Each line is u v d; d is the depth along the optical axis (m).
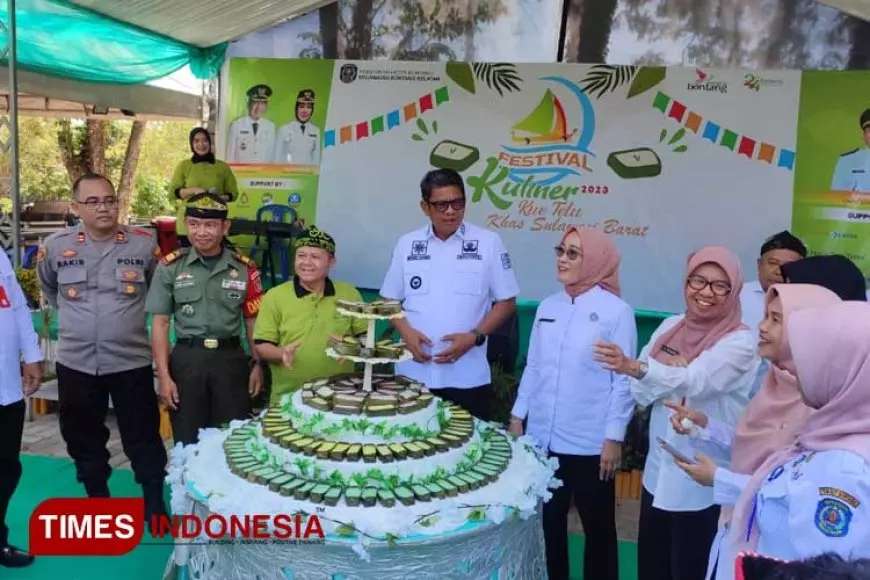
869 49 4.49
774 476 1.49
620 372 2.17
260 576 1.90
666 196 4.64
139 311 3.35
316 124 5.05
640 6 4.83
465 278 3.00
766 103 4.49
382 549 1.79
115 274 3.29
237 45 5.24
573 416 2.57
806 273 2.16
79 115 6.95
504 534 1.98
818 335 1.41
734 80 4.52
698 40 4.77
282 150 5.11
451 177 2.96
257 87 5.12
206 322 3.10
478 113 4.83
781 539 1.44
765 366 2.61
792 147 4.47
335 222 5.07
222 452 2.30
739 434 1.91
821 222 4.46
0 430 2.97
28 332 3.11
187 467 2.17
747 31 4.69
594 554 2.62
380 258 5.04
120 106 5.54
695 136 4.58
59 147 13.52
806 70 4.44
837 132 4.41
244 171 5.18
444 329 2.99
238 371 3.15
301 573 1.84
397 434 2.11
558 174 4.76
